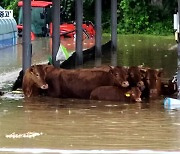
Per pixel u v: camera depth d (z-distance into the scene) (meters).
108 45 30.45
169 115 13.08
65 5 47.06
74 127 11.67
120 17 49.22
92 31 40.25
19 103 14.91
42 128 11.59
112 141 10.38
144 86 15.57
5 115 13.11
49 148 9.82
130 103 14.91
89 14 50.75
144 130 11.37
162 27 47.56
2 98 15.77
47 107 14.26
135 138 10.63
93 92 15.54
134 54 28.22
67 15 47.09
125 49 31.48
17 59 26.06
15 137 10.74
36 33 44.47
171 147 9.88
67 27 40.34
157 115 13.06
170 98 14.73
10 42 33.81
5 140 10.48
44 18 44.44
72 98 15.78
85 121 12.35
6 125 11.91
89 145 10.05
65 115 13.10
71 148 9.83
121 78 15.21
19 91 17.00
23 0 18.12
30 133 11.10
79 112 13.50
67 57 20.94
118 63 23.97
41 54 28.55
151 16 48.38
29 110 13.80
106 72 15.61
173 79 16.88
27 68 17.67
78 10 23.73
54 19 20.25
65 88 15.85
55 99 15.66
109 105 14.56
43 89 16.14
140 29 48.28
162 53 28.47
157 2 48.59
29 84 16.14
